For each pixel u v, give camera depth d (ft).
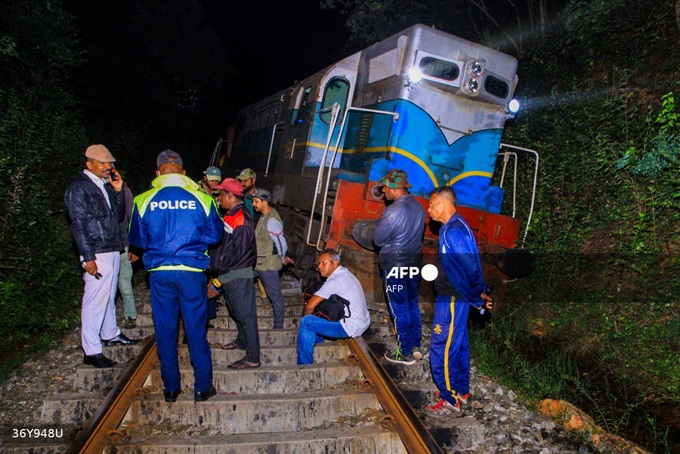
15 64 32.04
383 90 23.25
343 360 17.29
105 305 15.78
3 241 22.04
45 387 15.49
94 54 52.85
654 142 21.63
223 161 51.26
